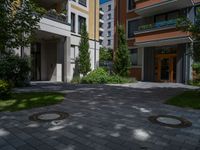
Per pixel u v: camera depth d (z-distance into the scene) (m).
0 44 7.63
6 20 7.45
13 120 5.45
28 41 8.48
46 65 20.72
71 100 8.43
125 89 12.77
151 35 18.94
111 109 6.92
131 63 22.41
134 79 19.67
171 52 19.44
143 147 3.92
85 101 8.29
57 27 17.03
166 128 5.05
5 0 7.46
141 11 20.16
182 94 10.66
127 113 6.42
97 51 24.02
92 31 23.42
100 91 11.52
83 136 4.40
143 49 21.42
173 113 6.58
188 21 9.75
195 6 17.66
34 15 8.49
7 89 8.16
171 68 19.42
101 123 5.32
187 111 6.89
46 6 20.06
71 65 20.36
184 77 17.95
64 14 18.00
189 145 4.07
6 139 4.19
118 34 20.30
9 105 7.12
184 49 17.98
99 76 18.16
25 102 7.62
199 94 10.62
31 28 8.28
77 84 16.12
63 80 19.03
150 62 20.91
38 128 4.85
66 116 5.89
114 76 18.67
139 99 9.04
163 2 18.11
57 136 4.38
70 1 19.86
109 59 52.03
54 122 5.32
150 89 13.04
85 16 22.44
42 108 6.87
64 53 18.84
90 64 21.06
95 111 6.57
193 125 5.35
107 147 3.89
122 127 5.04
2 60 12.52
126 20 23.56
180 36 16.70
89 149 3.79
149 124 5.34
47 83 16.66
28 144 3.96
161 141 4.24
